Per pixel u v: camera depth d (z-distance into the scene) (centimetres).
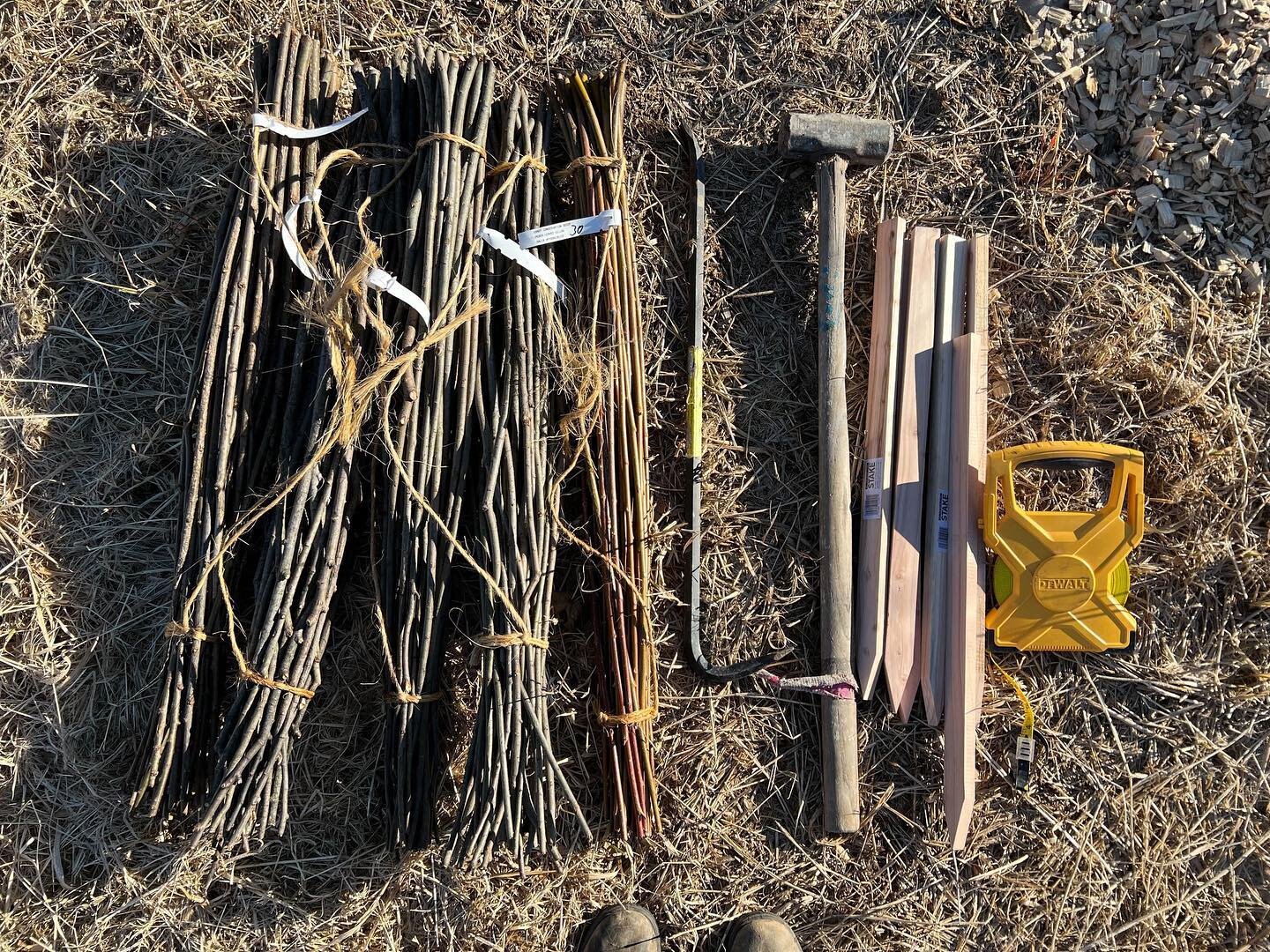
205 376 109
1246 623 131
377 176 113
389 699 109
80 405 120
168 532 120
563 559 121
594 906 123
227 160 123
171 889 117
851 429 129
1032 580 120
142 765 110
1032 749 125
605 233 115
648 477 124
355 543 117
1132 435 131
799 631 127
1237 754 130
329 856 119
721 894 124
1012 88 132
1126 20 132
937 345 127
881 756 126
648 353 127
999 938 127
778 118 131
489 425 110
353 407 103
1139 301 133
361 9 127
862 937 125
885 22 133
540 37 129
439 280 109
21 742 116
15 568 117
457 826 107
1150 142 133
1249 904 129
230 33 124
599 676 116
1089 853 128
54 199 121
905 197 132
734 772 125
